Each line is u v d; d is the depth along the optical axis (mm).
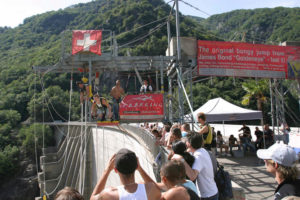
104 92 60219
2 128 52438
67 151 33500
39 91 60875
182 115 10609
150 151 9195
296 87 13797
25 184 43062
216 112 12125
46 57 47656
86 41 11469
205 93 39750
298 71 11281
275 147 2369
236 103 36219
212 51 10828
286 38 38812
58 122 53531
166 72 14578
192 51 10875
